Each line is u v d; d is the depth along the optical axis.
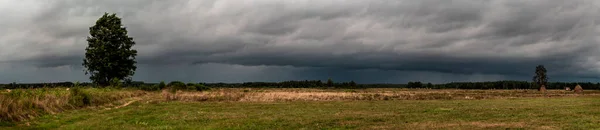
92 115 26.73
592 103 37.81
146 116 26.33
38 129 19.33
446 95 56.91
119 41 74.06
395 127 20.44
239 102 42.56
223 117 25.64
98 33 72.12
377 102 42.19
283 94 54.16
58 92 33.22
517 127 20.06
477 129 19.56
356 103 40.50
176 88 78.62
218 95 51.34
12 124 19.97
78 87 34.38
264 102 42.62
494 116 25.34
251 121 23.23
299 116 26.19
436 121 23.00
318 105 37.50
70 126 20.64
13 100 22.73
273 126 21.02
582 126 20.14
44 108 25.45
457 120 23.41
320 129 19.81
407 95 54.62
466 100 46.25
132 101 42.88
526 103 38.94
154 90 76.69
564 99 46.72
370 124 21.72
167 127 20.52
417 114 27.16
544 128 19.62
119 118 24.91
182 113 28.86
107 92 44.53
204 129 19.70
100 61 70.50
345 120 23.64
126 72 73.31
